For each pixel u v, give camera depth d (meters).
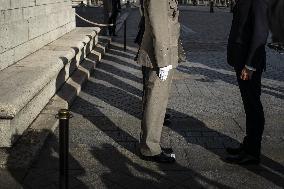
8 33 5.95
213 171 4.17
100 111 6.16
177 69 9.75
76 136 5.05
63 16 10.09
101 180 3.89
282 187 3.87
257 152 4.32
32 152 4.23
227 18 28.06
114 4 15.78
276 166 4.33
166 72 3.98
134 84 8.09
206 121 5.81
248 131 4.30
